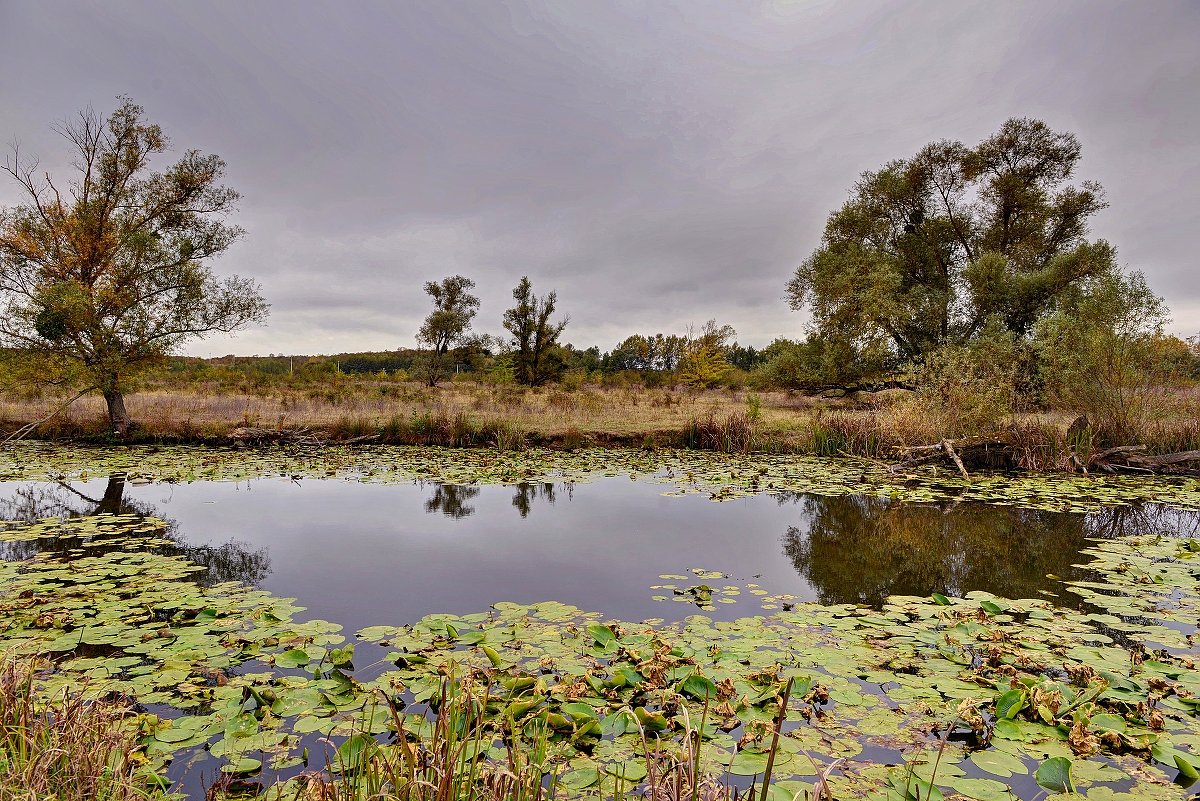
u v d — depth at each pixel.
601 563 6.33
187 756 2.92
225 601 5.00
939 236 23.23
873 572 6.12
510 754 2.39
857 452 14.41
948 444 12.32
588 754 2.93
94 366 14.78
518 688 3.43
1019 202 22.34
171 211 16.58
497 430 15.38
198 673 3.72
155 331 15.38
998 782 2.73
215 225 17.19
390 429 15.86
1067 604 5.17
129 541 7.00
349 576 5.84
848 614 4.88
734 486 10.48
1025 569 6.18
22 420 16.34
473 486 10.48
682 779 2.11
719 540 7.25
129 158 15.85
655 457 13.76
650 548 6.90
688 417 18.33
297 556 6.47
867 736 3.11
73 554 6.45
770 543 7.15
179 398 20.77
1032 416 13.54
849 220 24.02
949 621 4.66
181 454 13.58
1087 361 12.67
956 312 21.38
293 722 3.19
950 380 13.84
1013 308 20.66
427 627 4.47
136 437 15.48
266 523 7.87
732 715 3.24
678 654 3.93
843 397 23.58
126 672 3.70
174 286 15.59
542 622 4.60
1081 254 19.55
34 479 10.58
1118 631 4.51
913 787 2.67
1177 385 12.95
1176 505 8.97
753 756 2.91
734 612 4.96
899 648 4.19
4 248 14.30
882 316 20.83
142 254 15.19
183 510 8.58
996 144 22.38
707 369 29.95
